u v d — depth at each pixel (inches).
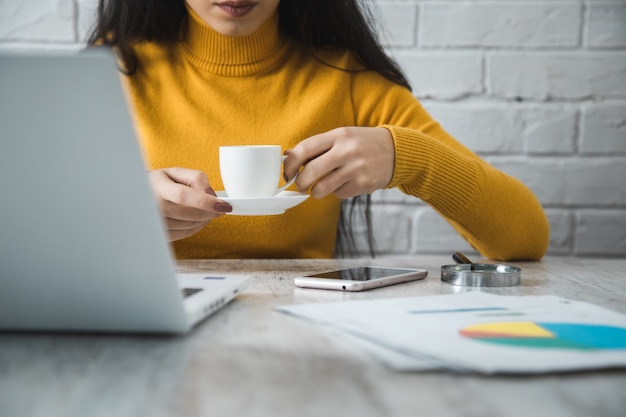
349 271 33.2
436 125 54.0
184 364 18.2
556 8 64.6
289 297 27.8
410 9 64.8
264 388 16.2
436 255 66.4
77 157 17.9
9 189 18.5
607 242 66.2
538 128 65.4
